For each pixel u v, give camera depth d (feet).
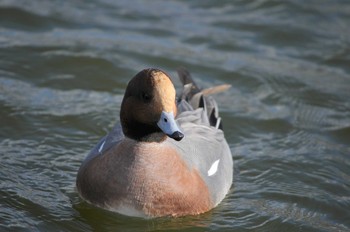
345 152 47.57
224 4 67.77
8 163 42.45
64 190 40.29
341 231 38.65
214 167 39.68
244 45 61.21
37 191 39.93
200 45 60.64
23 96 50.52
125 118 35.70
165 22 63.67
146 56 57.88
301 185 43.42
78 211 38.17
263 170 44.88
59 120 48.11
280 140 48.75
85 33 60.34
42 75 53.72
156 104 34.53
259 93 54.85
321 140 48.96
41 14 62.13
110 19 63.21
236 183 43.24
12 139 45.37
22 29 60.03
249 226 38.52
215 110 45.70
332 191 42.83
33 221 37.17
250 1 68.28
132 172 35.88
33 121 47.52
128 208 36.45
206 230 37.65
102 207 37.19
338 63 59.52
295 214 40.11
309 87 55.72
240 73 57.00
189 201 36.88
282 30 63.57
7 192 39.40
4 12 61.62
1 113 47.78
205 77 56.24
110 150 36.76
